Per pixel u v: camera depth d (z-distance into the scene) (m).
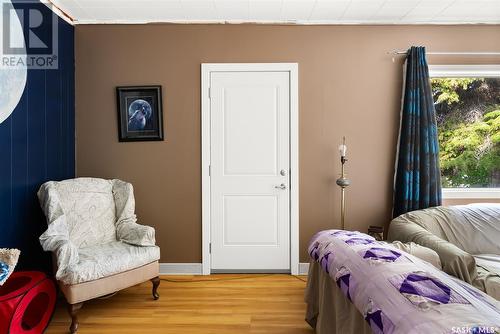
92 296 2.16
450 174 3.24
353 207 3.17
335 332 1.73
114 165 3.13
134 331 2.13
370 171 3.16
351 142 3.15
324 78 3.14
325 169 3.15
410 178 2.98
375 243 1.70
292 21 3.12
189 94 3.13
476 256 2.38
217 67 3.12
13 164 2.25
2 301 1.77
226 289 2.79
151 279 2.55
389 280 1.25
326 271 1.70
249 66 3.12
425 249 1.93
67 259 2.12
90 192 2.70
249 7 2.86
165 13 2.97
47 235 2.19
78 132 3.12
